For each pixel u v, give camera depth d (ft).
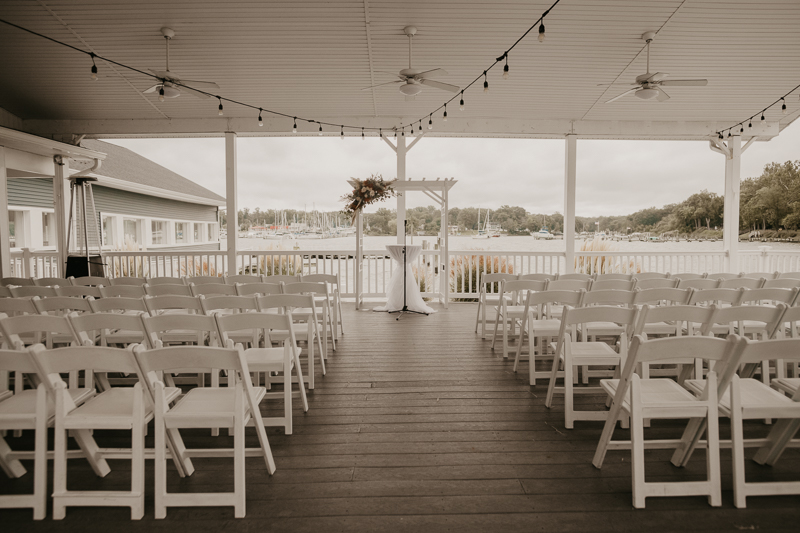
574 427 9.42
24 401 7.31
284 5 17.46
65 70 21.17
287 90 22.95
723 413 6.84
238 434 6.40
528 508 6.60
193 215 49.60
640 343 6.38
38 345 6.23
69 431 9.22
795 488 6.53
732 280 13.99
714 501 6.56
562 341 10.12
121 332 12.71
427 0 17.31
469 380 12.49
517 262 49.49
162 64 20.76
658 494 6.53
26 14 17.61
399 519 6.35
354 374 13.05
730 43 19.65
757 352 6.15
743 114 25.17
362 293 26.63
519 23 18.47
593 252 26.07
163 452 6.41
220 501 6.39
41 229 30.86
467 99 23.91
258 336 12.03
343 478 7.43
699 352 6.40
